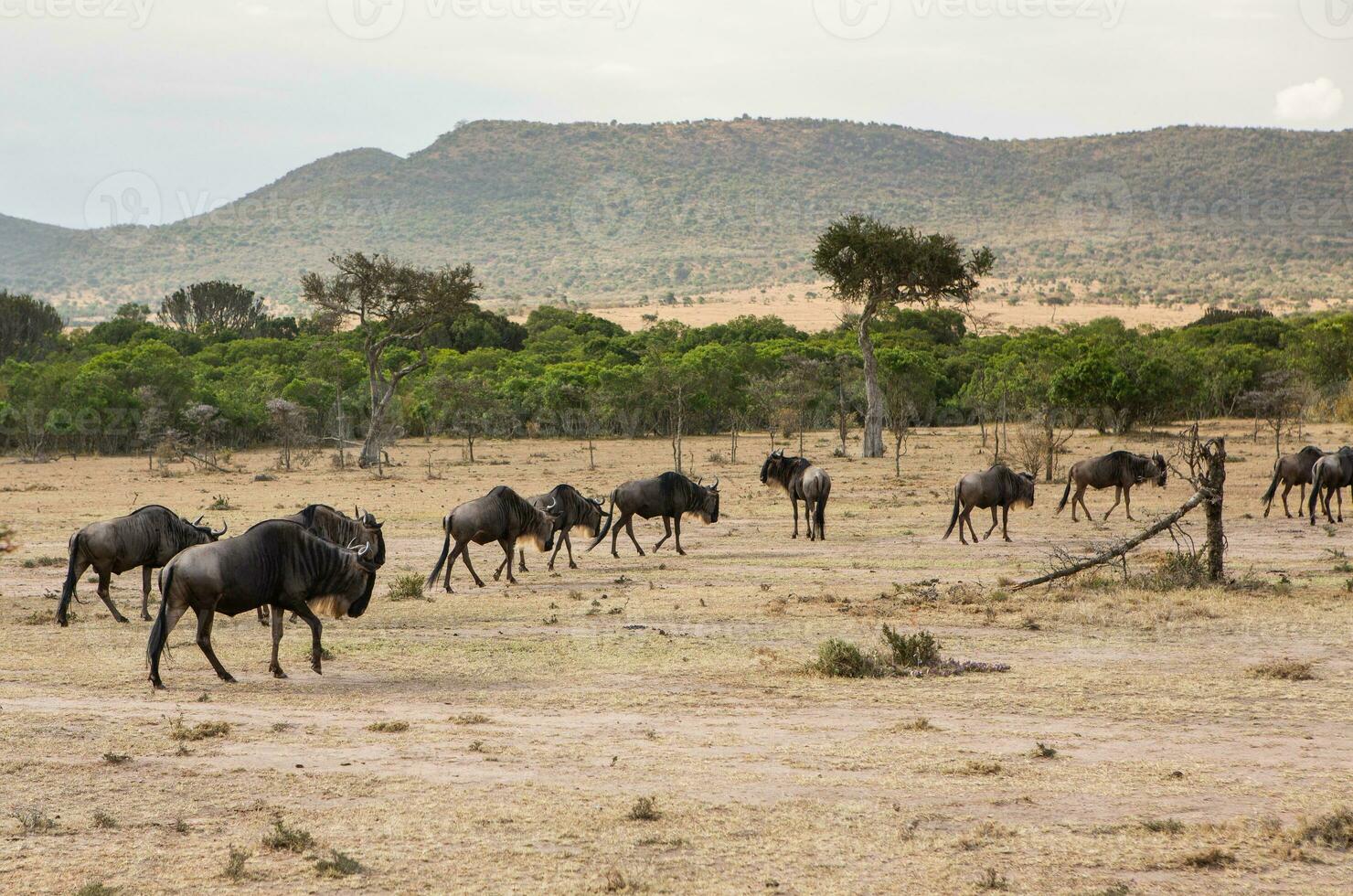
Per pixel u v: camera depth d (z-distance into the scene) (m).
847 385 172.50
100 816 15.52
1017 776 17.34
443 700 23.05
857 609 33.81
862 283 122.62
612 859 14.08
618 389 174.88
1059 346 173.75
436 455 137.75
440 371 193.38
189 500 81.25
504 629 31.70
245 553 24.73
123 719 21.33
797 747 19.19
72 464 130.62
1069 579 39.44
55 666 26.81
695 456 126.81
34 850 14.40
